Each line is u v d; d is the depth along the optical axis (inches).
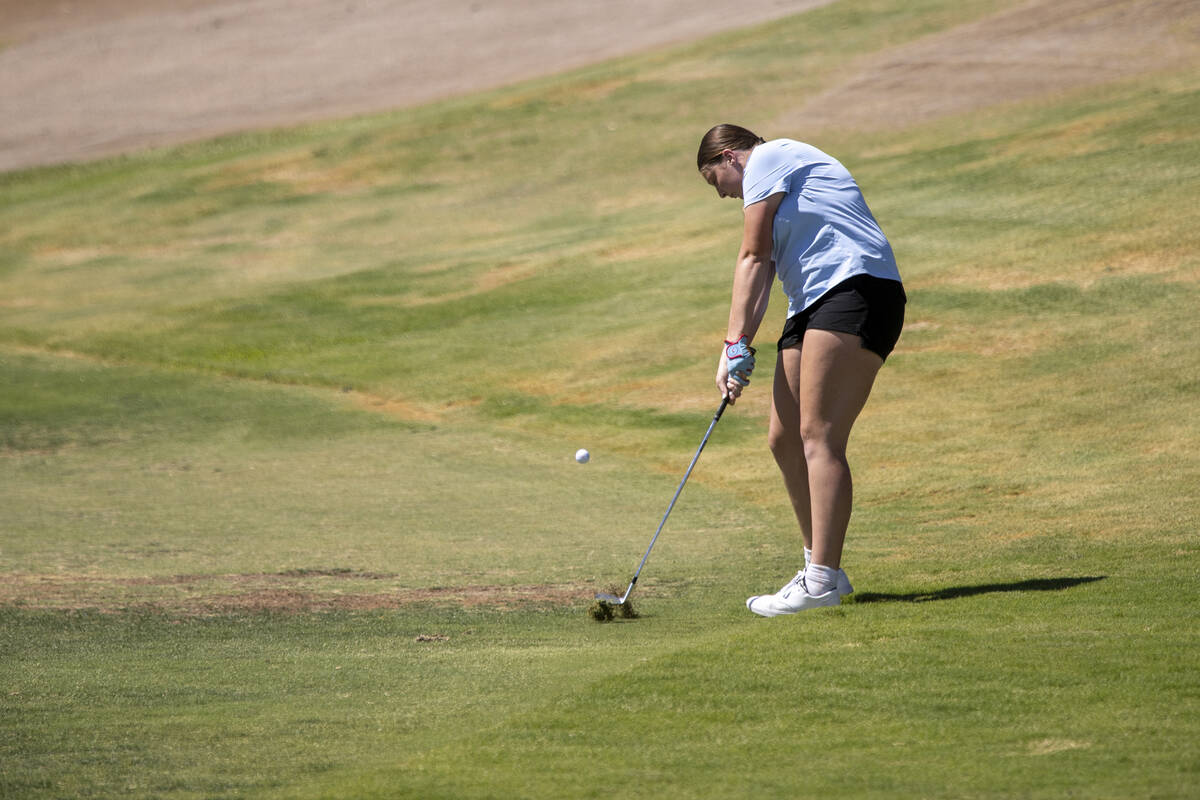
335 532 1330.0
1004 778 452.1
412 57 5925.2
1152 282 2162.9
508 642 765.3
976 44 4347.9
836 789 448.5
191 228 4030.5
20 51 6815.9
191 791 464.8
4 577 1091.9
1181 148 2847.0
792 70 4566.9
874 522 1243.2
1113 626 669.9
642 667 620.4
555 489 1581.0
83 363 2736.2
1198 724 502.3
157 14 7288.4
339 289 3191.4
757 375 2149.4
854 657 620.7
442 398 2277.3
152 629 850.8
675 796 447.2
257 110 5413.4
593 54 5492.1
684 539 1228.5
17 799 457.4
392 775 477.1
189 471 1809.8
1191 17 4101.9
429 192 4072.3
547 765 484.7
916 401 1819.6
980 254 2472.9
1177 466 1376.7
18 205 4520.2
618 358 2352.4
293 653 748.0
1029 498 1306.6
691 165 3897.6
